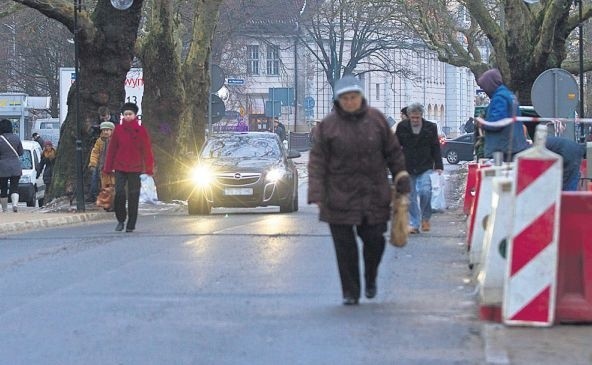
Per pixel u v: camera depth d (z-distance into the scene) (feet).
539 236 56.08
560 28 197.16
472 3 195.31
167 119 182.91
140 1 159.74
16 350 54.95
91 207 156.15
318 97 518.78
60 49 371.97
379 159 61.87
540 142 55.83
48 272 80.28
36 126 382.22
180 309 64.34
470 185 127.03
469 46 274.57
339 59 426.92
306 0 417.90
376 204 62.08
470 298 66.95
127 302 66.85
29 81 416.26
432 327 58.29
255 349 53.98
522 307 56.44
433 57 486.79
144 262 84.33
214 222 127.03
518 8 193.26
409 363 50.65
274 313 62.59
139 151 111.65
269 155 154.51
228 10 323.57
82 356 53.42
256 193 147.23
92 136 159.74
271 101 296.71
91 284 74.08
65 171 161.58
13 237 110.01
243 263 82.69
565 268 57.21
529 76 194.90
